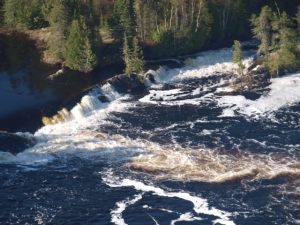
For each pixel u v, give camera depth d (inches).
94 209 3944.4
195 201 4015.8
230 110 5305.1
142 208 3954.2
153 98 5561.0
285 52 5979.3
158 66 6087.6
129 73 5767.7
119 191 4131.4
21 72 5861.2
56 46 6023.6
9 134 4633.4
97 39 6092.5
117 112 5280.5
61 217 3858.3
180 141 4768.7
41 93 5447.8
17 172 4330.7
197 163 4443.9
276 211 3897.6
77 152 4601.4
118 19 6210.6
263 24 6038.4
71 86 5600.4
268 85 5772.6
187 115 5221.5
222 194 4079.7
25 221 3811.5
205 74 6082.7
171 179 4259.4
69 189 4153.5
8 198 4033.0
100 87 5546.3
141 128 4987.7
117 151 4618.6
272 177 4242.1
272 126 5009.8
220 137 4827.8
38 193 4099.4
